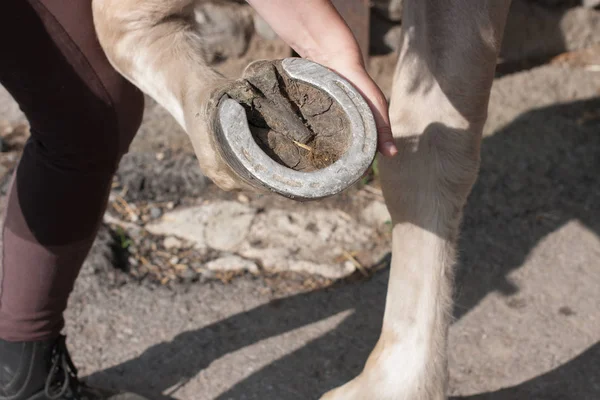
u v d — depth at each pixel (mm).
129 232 2014
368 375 1366
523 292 1907
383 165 1337
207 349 1726
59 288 1468
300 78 1010
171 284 1887
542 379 1681
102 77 1312
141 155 2217
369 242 2023
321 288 1897
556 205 2174
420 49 1301
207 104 1022
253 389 1648
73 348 1717
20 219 1423
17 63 1289
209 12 2523
